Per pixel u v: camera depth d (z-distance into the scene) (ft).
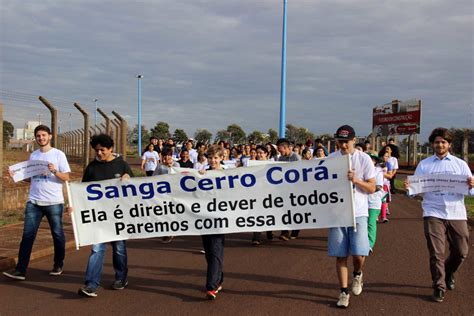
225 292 20.15
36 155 22.81
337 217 18.99
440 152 19.63
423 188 19.44
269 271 23.62
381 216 40.52
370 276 22.53
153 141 50.90
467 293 19.88
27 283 21.83
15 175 22.35
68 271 24.06
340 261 18.53
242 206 20.42
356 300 18.98
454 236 19.31
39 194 22.61
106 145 21.07
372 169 19.24
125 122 57.26
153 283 21.70
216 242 20.17
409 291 20.15
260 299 19.16
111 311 17.90
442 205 19.17
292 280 21.93
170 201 20.66
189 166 37.17
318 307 18.16
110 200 20.71
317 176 19.72
